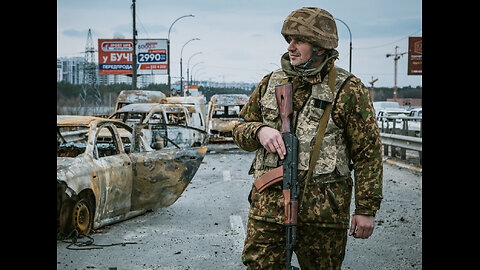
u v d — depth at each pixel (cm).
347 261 551
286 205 264
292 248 262
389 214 772
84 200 648
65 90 5534
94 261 551
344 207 273
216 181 1155
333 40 271
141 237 658
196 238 652
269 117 281
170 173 785
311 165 268
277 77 286
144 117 1362
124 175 727
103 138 1104
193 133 858
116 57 5122
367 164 272
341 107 271
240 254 581
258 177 281
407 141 1373
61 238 632
